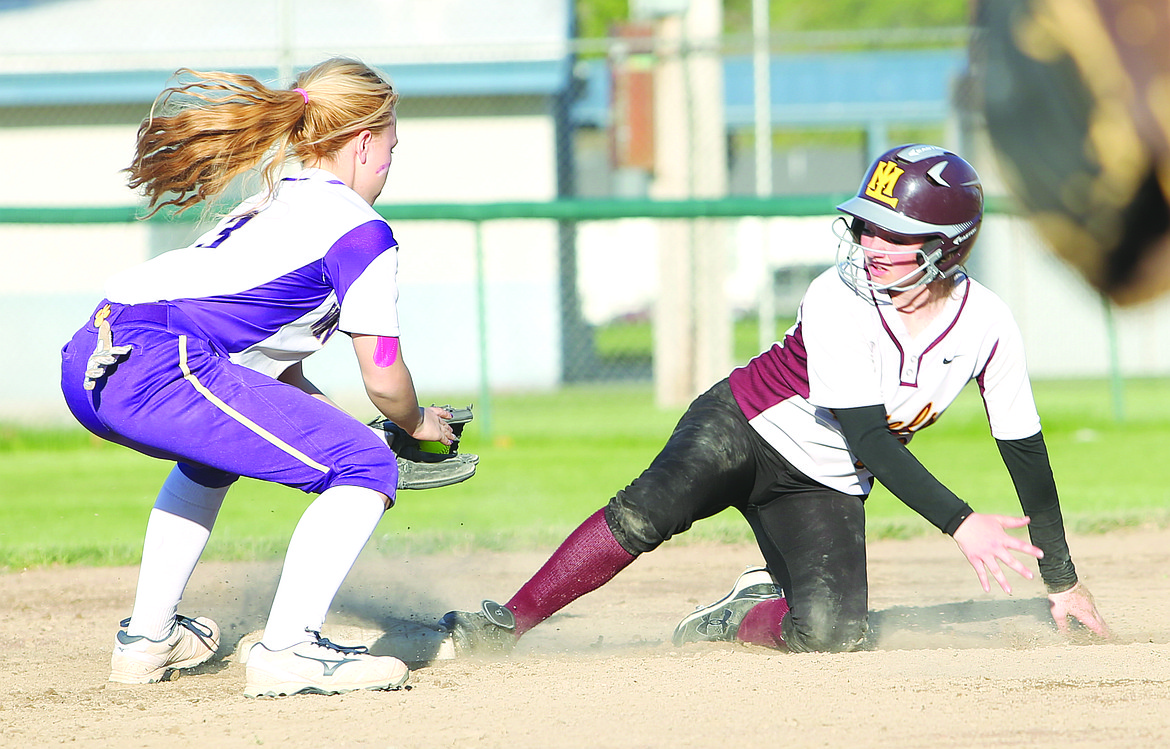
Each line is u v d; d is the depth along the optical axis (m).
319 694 9.19
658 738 7.58
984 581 9.44
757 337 65.62
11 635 12.84
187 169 9.49
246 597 14.40
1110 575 15.66
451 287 51.12
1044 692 8.51
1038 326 47.72
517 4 53.53
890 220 9.77
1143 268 1.72
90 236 49.91
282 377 10.77
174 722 8.42
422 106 51.25
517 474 27.81
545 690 9.09
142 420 9.03
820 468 10.89
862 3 107.62
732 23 108.19
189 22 52.34
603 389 50.56
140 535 20.05
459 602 13.98
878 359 10.24
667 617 13.66
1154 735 7.34
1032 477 10.79
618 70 44.66
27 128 50.25
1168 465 27.55
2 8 52.75
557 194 51.69
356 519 9.23
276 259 9.21
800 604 10.54
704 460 10.84
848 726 7.71
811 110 65.50
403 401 9.52
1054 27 1.68
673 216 33.53
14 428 36.78
